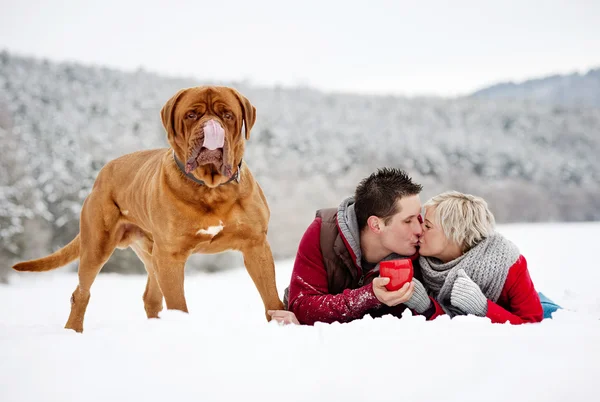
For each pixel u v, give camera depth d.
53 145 35.94
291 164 45.97
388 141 54.66
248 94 57.22
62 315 6.78
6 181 29.42
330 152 49.31
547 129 63.94
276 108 55.16
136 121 43.00
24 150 33.34
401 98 63.56
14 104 40.06
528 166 57.41
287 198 40.50
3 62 44.44
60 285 16.38
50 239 30.27
